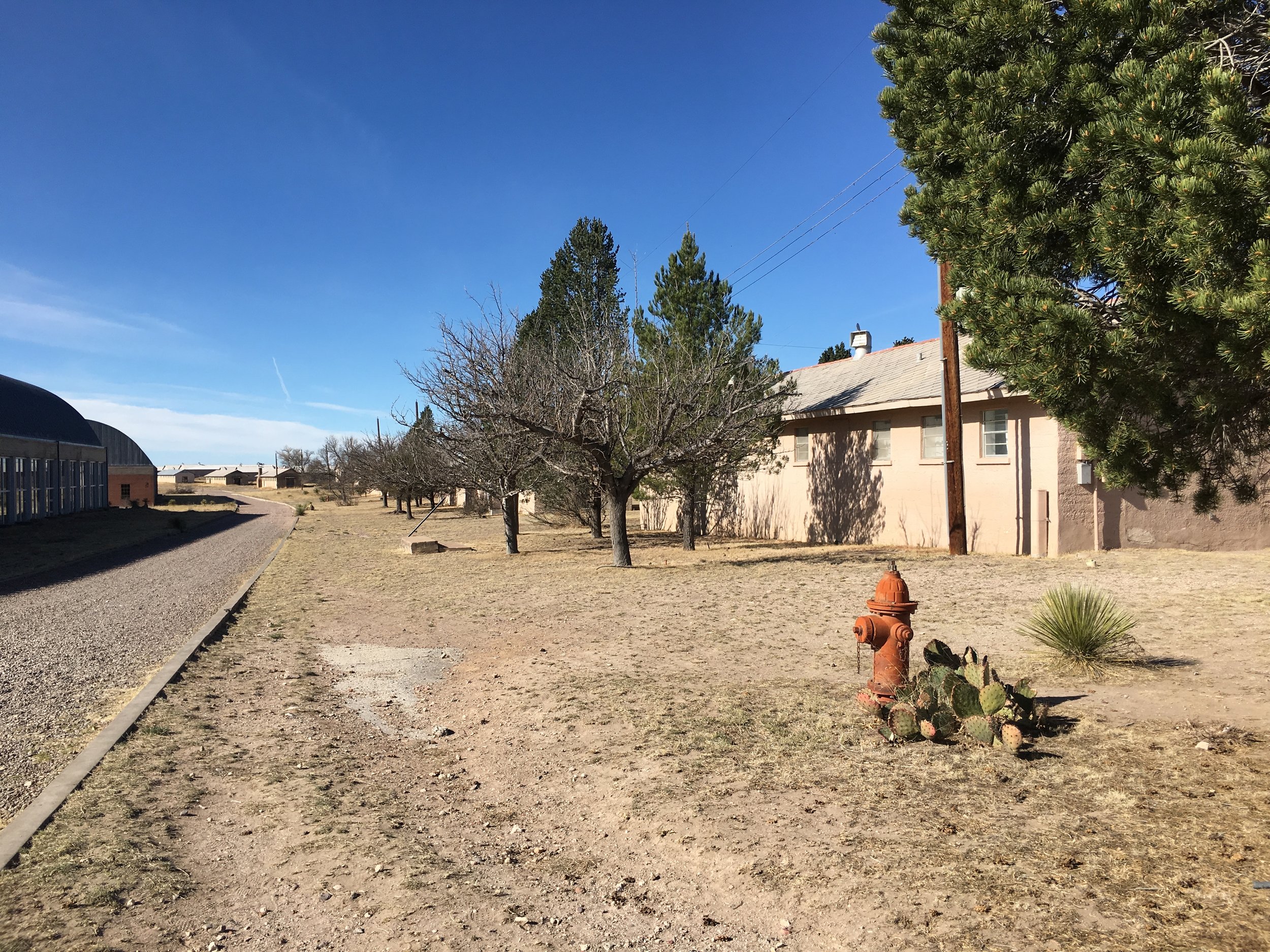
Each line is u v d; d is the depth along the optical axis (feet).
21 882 12.36
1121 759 15.56
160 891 12.18
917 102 17.98
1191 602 32.22
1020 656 24.56
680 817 14.53
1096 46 14.71
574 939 10.85
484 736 20.83
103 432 211.82
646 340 68.90
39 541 95.45
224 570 64.95
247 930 11.18
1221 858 11.36
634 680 24.39
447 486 78.23
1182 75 12.82
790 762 16.75
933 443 61.31
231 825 15.03
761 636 30.09
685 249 69.87
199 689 25.68
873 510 66.64
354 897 12.18
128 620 39.99
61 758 18.85
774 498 79.51
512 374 54.29
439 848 14.05
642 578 49.11
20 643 33.88
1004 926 10.14
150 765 18.22
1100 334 14.08
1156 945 9.43
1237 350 12.50
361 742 20.70
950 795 14.47
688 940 10.71
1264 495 54.39
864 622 18.44
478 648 31.68
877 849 12.57
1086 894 10.72
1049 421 52.06
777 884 11.87
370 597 47.01
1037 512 52.44
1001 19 15.65
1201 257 11.89
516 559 66.28
